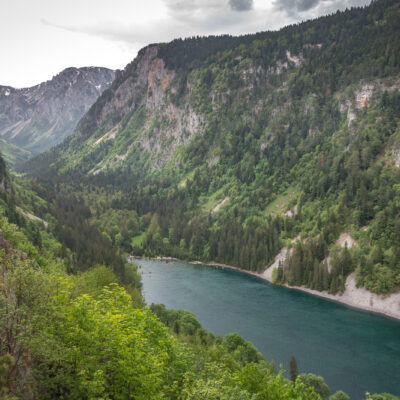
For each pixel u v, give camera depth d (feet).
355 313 483.10
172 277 649.61
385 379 311.27
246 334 400.47
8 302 91.40
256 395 125.29
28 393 91.45
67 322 103.30
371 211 644.69
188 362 157.38
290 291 578.66
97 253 539.70
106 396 92.99
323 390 267.39
